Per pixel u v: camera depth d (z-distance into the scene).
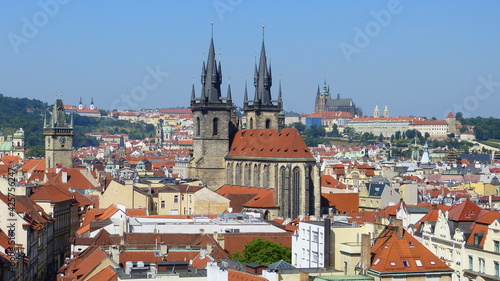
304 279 170.25
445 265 175.38
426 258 175.62
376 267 172.62
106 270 185.62
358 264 182.62
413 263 174.00
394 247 176.00
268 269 180.25
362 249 175.75
